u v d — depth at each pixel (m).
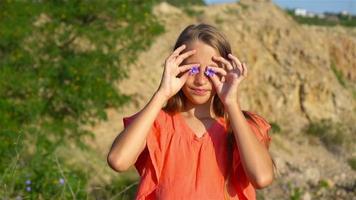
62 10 13.14
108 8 13.27
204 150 3.74
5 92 11.78
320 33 27.27
